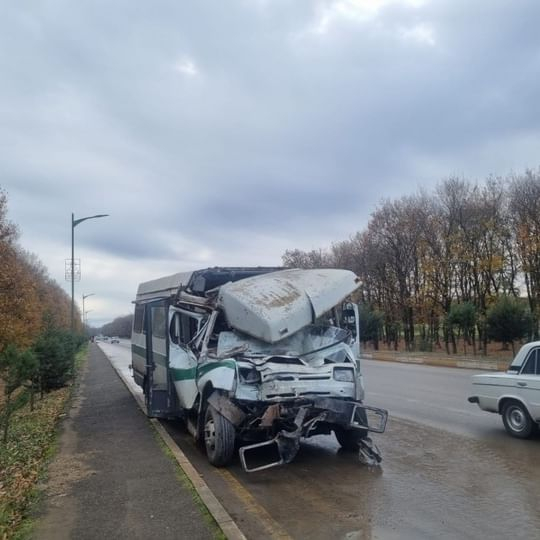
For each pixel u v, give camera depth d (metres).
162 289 12.34
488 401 9.81
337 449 8.84
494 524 5.37
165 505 5.87
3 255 29.67
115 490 6.48
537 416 8.89
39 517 5.66
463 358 30.45
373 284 49.81
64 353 19.88
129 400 15.16
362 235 50.25
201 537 4.97
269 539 5.20
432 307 43.06
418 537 5.11
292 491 6.70
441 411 12.17
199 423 8.54
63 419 12.33
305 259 63.47
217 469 7.82
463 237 40.19
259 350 8.36
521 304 31.36
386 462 7.91
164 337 10.25
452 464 7.66
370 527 5.41
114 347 76.44
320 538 5.17
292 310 8.30
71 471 7.45
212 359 8.16
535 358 9.20
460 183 40.69
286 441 7.25
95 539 5.01
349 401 7.67
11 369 11.27
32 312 30.80
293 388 7.41
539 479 6.82
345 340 8.93
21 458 8.84
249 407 7.68
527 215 35.91
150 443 9.09
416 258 44.69
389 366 27.89
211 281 9.91
